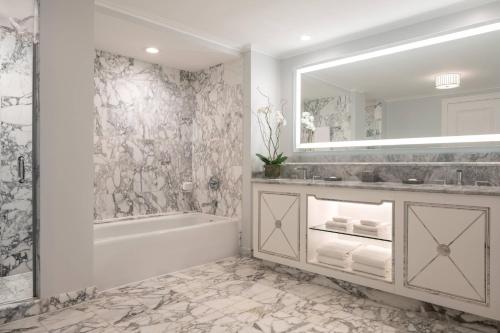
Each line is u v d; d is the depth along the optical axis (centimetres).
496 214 204
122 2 278
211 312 242
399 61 312
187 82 457
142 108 409
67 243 249
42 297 237
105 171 378
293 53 392
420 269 236
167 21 314
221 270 339
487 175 253
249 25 321
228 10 291
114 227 362
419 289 237
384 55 322
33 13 235
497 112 261
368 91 332
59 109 245
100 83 372
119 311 242
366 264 270
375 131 326
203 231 357
